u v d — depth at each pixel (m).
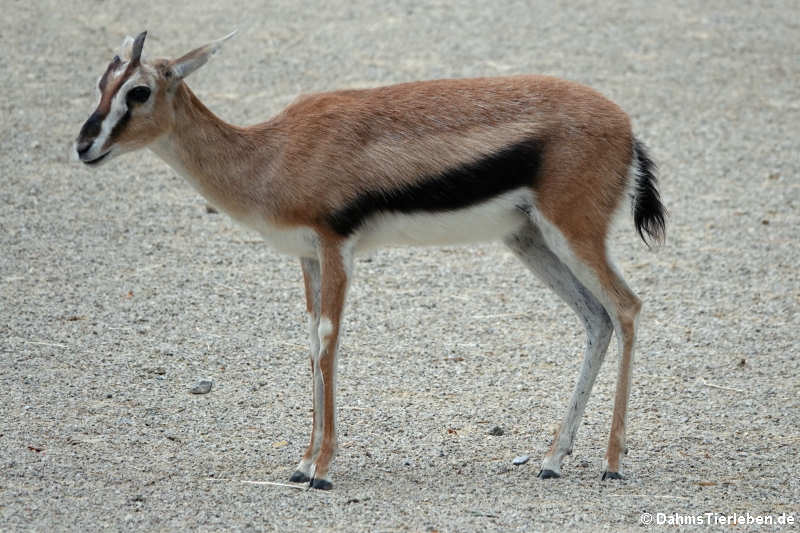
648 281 20.78
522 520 12.12
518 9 36.44
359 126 13.55
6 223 22.25
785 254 21.86
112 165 25.88
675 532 11.87
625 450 13.89
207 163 13.63
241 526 11.88
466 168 13.38
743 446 14.74
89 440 14.39
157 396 15.99
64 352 17.27
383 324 18.95
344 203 13.28
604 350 14.15
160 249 21.66
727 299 19.98
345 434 15.09
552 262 14.43
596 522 12.12
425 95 13.84
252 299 19.73
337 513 12.30
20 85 29.12
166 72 13.32
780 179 25.45
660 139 27.20
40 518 11.95
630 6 37.38
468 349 18.06
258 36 32.94
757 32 35.34
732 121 28.56
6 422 14.77
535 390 16.67
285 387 16.53
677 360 17.69
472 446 14.78
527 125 13.52
